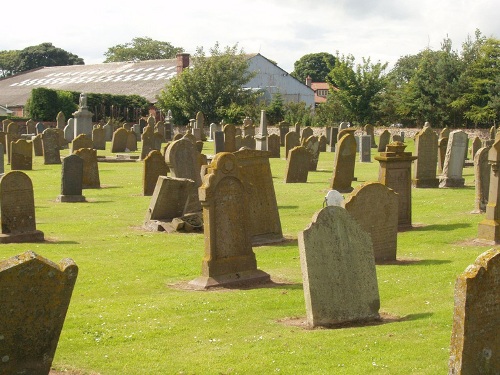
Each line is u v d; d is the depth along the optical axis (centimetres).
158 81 8619
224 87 7188
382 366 830
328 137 5188
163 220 1933
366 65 6906
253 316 1078
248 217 1312
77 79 9688
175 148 2075
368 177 3142
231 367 848
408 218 1850
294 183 2897
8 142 4350
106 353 907
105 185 2933
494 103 6156
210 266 1273
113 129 6150
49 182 2988
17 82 10475
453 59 6488
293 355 880
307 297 1016
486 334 721
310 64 13862
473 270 711
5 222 1691
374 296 1045
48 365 757
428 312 1064
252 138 4219
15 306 721
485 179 2055
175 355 898
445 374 800
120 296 1212
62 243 1702
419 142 2628
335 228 1030
